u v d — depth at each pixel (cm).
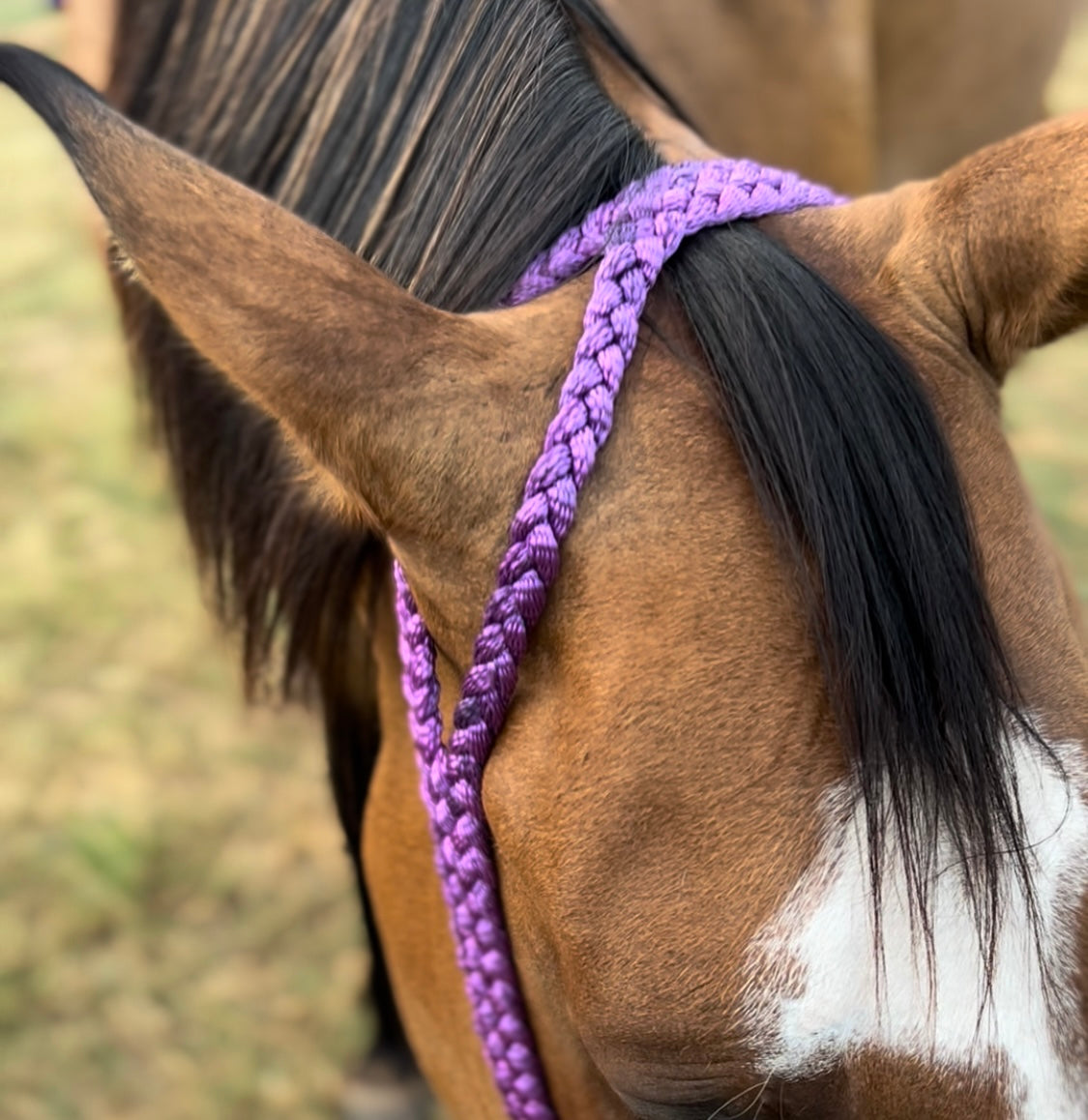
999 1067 73
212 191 82
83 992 215
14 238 436
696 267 86
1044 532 88
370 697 133
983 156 90
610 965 76
